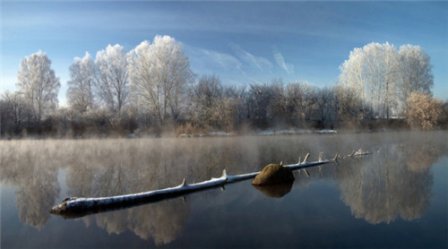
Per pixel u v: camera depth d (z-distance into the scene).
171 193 17.75
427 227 12.61
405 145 42.78
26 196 18.91
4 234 12.91
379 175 22.81
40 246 11.69
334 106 78.56
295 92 79.31
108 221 14.13
